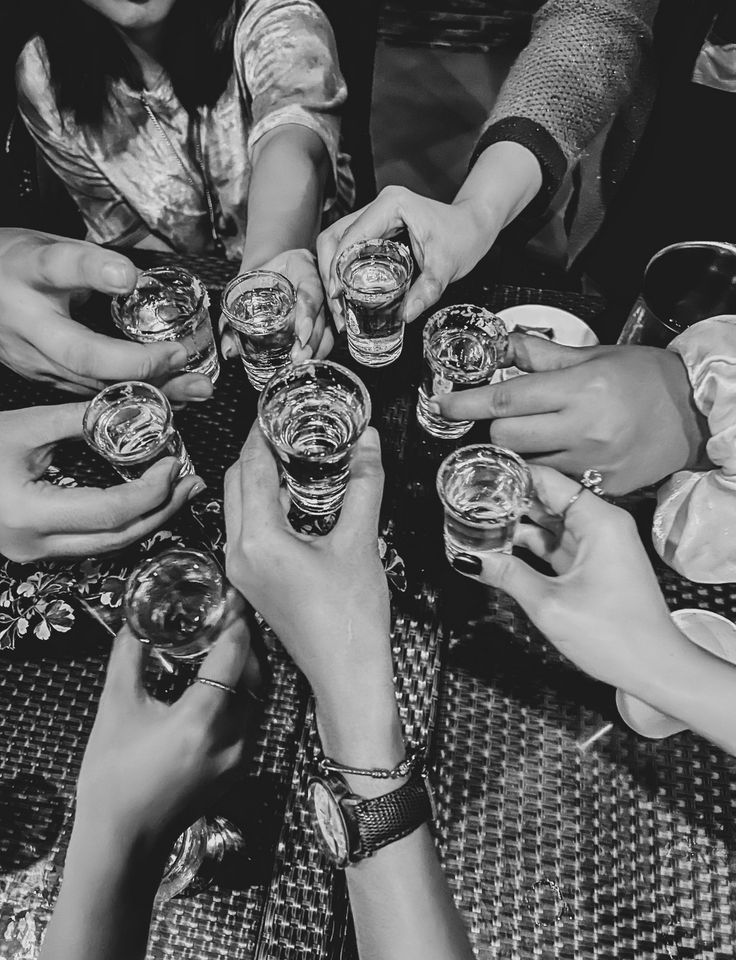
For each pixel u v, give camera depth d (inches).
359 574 15.3
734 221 31.2
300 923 15.8
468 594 18.9
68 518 17.6
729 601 18.8
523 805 16.8
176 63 27.2
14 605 19.1
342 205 30.5
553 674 18.1
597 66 26.6
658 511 19.2
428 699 17.8
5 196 29.8
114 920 14.2
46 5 25.2
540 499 16.3
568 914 15.9
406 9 55.0
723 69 29.4
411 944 14.3
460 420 19.2
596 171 32.6
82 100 27.5
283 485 17.9
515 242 27.9
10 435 18.6
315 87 27.4
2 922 16.0
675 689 14.9
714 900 16.0
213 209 31.0
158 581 18.1
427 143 51.8
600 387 18.0
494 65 55.6
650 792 16.9
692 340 18.9
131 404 19.7
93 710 17.9
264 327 20.4
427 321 21.8
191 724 15.0
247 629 16.3
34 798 17.0
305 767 17.1
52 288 20.3
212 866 16.2
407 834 14.7
